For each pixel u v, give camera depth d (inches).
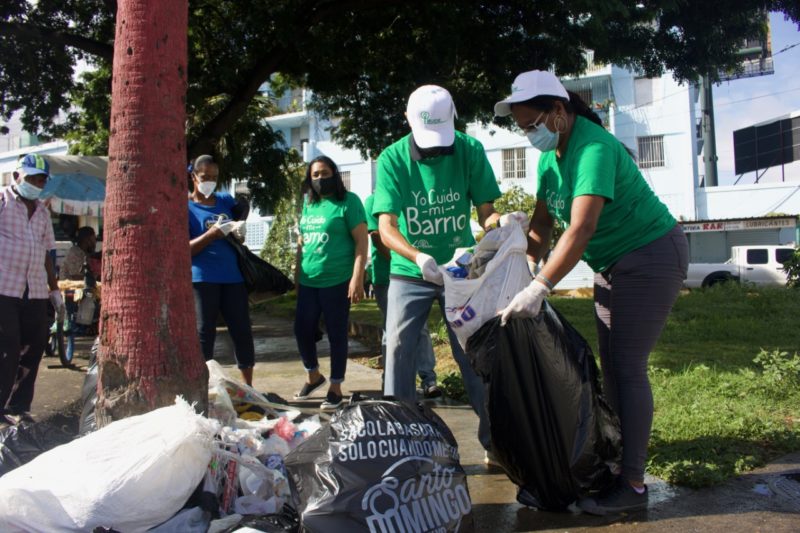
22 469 92.0
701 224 1143.0
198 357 113.7
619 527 105.8
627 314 115.0
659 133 1211.9
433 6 448.5
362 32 495.5
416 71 483.2
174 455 93.8
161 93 109.1
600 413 113.5
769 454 135.0
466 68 494.6
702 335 294.8
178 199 111.7
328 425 97.9
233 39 512.1
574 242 107.0
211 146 517.7
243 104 515.5
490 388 111.3
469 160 141.5
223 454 100.6
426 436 98.0
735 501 112.9
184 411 97.7
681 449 133.5
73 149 689.6
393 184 137.9
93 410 120.2
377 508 89.7
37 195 190.4
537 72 115.3
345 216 197.9
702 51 443.5
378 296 217.9
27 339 194.1
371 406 98.8
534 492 115.5
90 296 350.3
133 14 108.3
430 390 205.9
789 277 594.2
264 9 466.6
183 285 111.8
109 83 536.7
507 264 113.3
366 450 93.2
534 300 106.3
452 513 95.6
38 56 489.4
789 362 182.9
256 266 188.1
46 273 203.3
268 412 139.4
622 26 428.1
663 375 200.5
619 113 1223.5
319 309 204.7
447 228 142.3
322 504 89.4
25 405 195.2
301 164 746.8
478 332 111.0
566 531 106.0
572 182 114.4
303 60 510.9
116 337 107.7
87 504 88.2
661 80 1206.3
